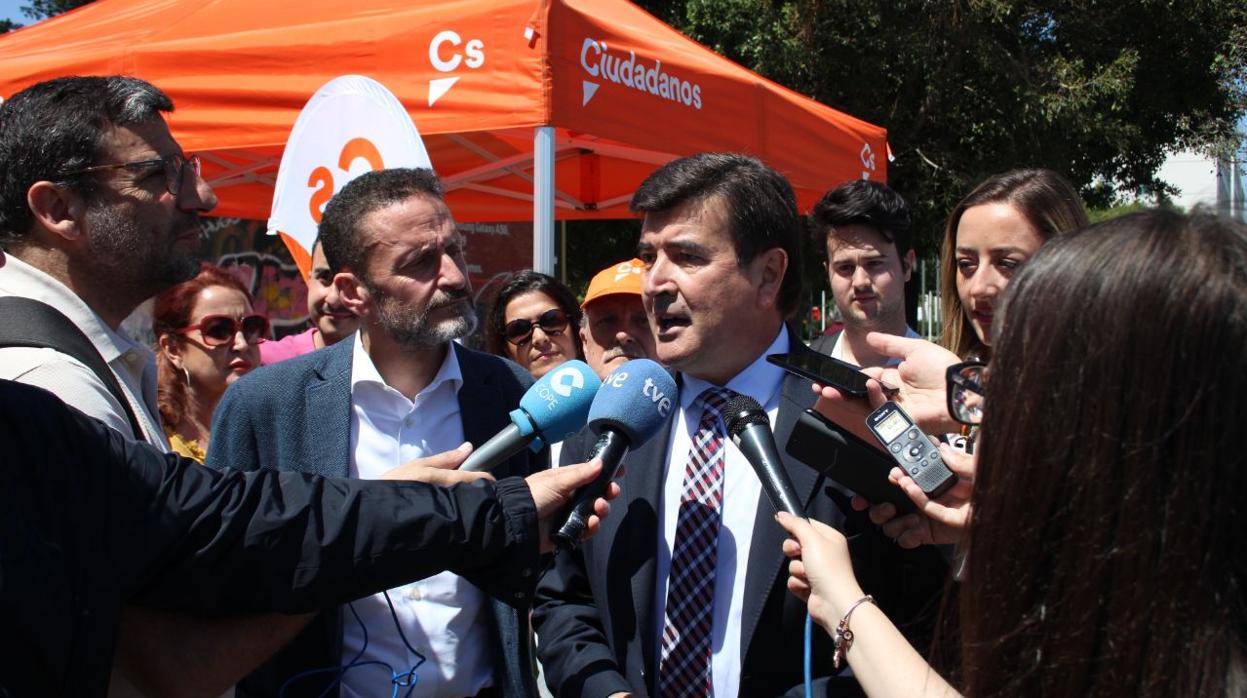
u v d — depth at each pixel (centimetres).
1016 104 1287
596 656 187
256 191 632
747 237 190
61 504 128
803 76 1280
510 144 572
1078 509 98
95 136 182
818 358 171
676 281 191
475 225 770
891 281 333
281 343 471
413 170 225
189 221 196
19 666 117
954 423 157
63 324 169
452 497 157
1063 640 98
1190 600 92
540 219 383
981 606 106
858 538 177
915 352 162
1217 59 1438
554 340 374
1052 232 220
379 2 420
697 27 1253
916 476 143
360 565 146
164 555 137
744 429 167
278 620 153
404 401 221
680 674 185
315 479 151
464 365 234
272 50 409
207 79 416
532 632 263
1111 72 1334
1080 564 97
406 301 211
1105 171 1572
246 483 147
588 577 203
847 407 160
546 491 167
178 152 194
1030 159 1320
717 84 451
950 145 1377
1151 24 1441
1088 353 98
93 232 183
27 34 522
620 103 392
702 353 192
